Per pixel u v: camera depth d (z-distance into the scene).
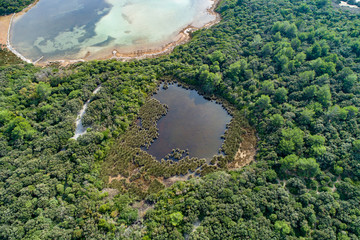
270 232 65.06
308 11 149.25
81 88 107.38
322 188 77.06
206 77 111.38
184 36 148.50
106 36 147.50
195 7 169.88
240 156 89.69
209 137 96.62
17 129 85.62
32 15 162.50
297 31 133.38
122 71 117.56
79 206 71.44
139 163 87.50
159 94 113.00
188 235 67.62
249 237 64.19
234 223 66.56
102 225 67.44
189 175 85.25
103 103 99.81
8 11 161.38
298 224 68.19
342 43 124.19
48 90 103.19
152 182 82.75
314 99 101.00
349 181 77.06
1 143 83.31
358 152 81.81
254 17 149.38
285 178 81.50
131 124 99.62
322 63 109.38
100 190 79.31
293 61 113.69
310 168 78.44
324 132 89.81
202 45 130.88
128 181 83.56
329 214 70.19
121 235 66.75
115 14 163.75
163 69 119.94
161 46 141.62
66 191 74.25
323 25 138.50
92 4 173.38
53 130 89.50
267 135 92.38
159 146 93.69
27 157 81.06
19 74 112.06
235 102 105.88
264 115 98.06
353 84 102.38
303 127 91.81
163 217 70.50
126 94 106.75
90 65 119.56
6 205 68.69
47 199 71.25
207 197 73.06
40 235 62.97
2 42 142.75
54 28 152.50
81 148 84.75
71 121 93.00
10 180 73.19
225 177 78.81
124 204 74.75
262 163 82.81
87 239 64.69
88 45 141.75
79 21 158.00
